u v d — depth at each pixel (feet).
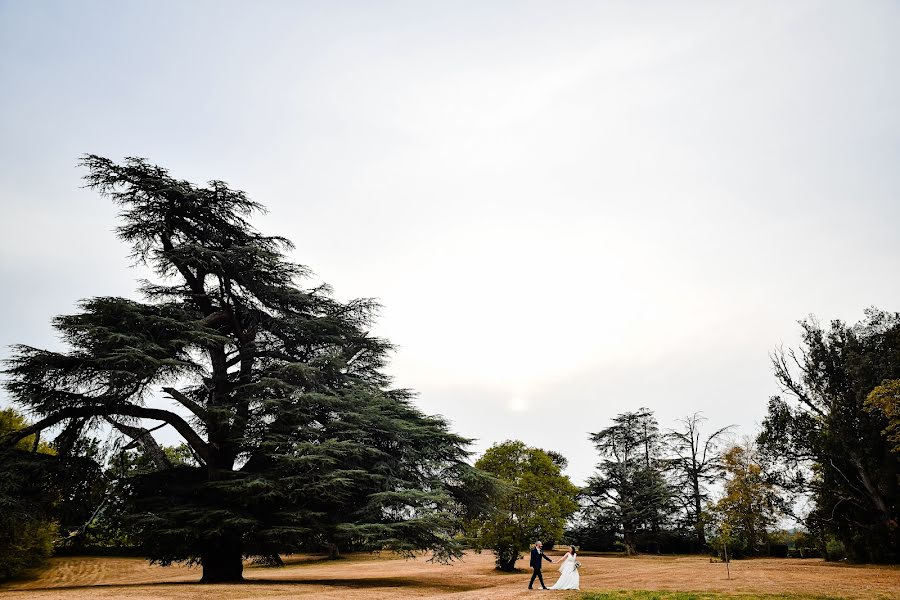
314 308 93.09
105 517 76.84
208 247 87.51
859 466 105.91
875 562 104.42
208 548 78.59
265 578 88.84
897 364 99.76
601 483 192.13
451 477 87.71
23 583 101.40
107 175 79.10
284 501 78.13
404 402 96.53
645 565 119.55
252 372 88.17
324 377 87.76
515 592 62.28
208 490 76.69
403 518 77.82
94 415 73.46
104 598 54.65
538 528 112.16
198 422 84.74
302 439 79.30
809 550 143.23
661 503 178.60
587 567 116.57
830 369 113.70
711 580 77.05
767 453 119.96
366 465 82.94
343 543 77.05
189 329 77.00
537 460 119.75
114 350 67.97
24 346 68.03
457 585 80.38
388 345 95.14
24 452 69.46
